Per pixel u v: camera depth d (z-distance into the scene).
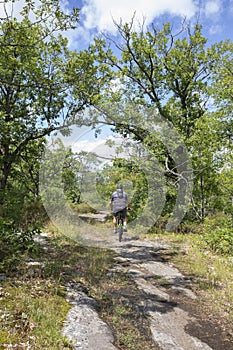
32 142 12.93
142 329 3.82
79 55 11.69
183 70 15.35
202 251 8.08
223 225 10.21
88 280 5.25
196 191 13.16
